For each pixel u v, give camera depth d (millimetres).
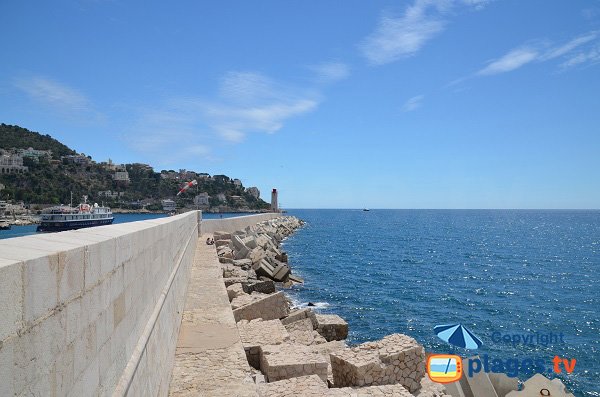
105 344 3844
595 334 22438
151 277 6707
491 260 55000
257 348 10977
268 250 39406
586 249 70188
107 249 3973
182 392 7898
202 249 29484
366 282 37406
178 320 11297
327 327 17219
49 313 2664
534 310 28031
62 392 2844
